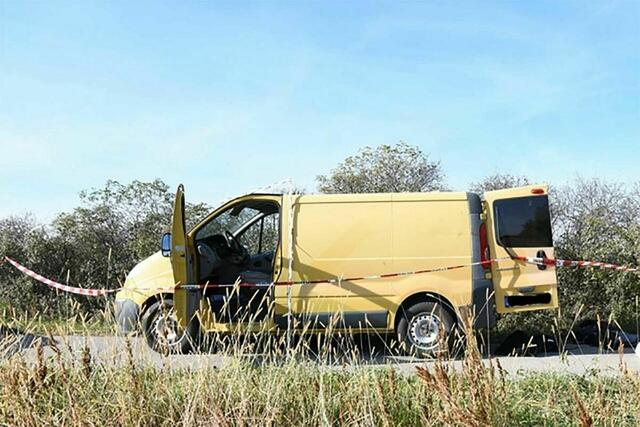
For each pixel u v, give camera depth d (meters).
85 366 4.38
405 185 19.84
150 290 8.45
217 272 9.13
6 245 13.46
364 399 4.10
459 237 8.66
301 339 5.23
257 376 4.48
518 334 9.08
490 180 19.02
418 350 8.46
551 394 4.75
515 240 8.71
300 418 4.23
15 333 5.04
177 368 4.66
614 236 11.67
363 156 20.11
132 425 4.05
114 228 14.20
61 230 13.90
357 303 8.55
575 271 11.15
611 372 6.70
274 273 8.66
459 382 3.84
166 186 14.50
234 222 9.59
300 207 8.80
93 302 10.30
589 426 3.58
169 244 8.62
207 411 4.04
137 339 5.01
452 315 8.51
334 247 8.66
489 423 3.46
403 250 8.65
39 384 4.13
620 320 10.70
